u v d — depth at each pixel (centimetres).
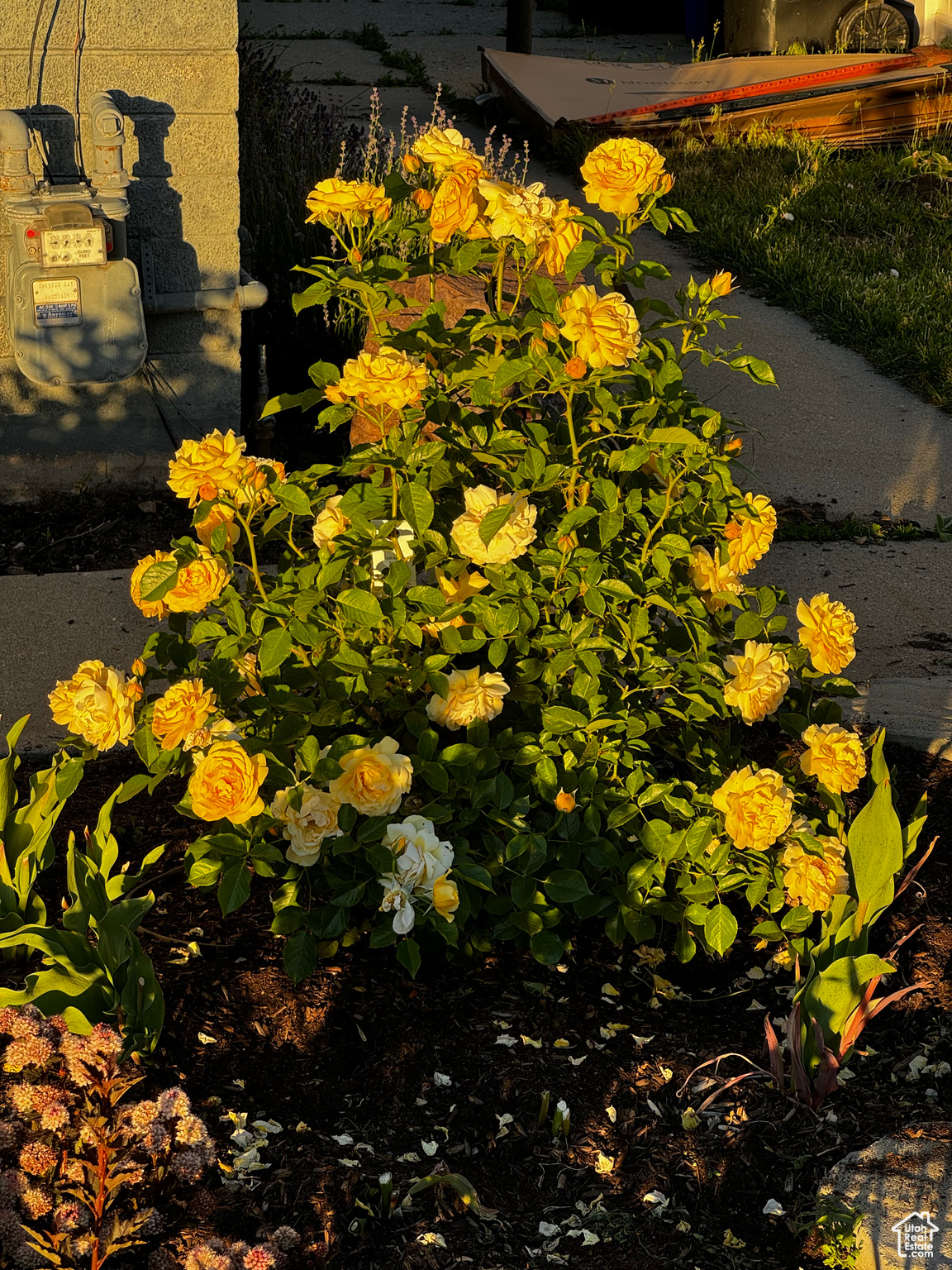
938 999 291
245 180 780
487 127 1225
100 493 547
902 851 259
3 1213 203
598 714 288
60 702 267
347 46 1675
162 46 488
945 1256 223
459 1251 223
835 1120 256
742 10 1359
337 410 300
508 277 500
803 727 302
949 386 702
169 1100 215
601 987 291
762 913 319
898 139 1122
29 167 485
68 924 253
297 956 266
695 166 1058
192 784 243
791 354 757
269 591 303
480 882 267
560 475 290
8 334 511
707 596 314
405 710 284
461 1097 256
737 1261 226
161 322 534
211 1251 199
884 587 502
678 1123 254
